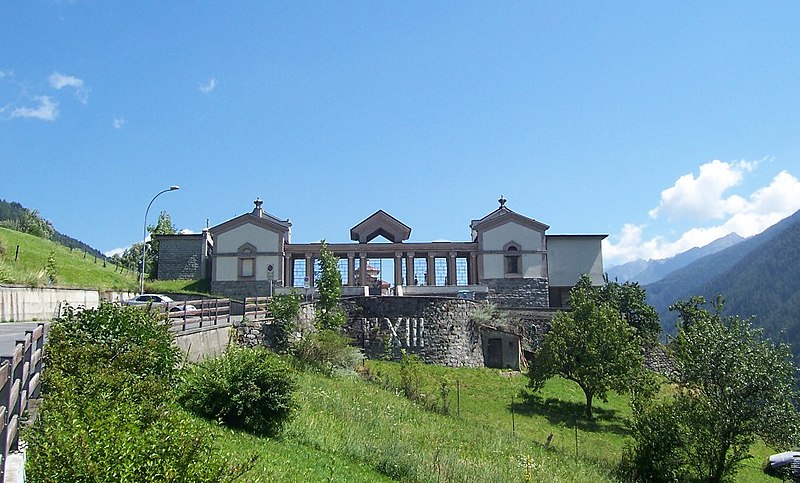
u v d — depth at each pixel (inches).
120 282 2175.2
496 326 1716.3
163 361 548.7
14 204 4913.9
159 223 3373.5
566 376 1337.4
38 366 390.9
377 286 2340.1
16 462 276.2
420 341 1610.5
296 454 591.8
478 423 1046.4
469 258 2383.1
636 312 1984.5
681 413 947.3
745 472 1113.4
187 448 304.2
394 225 2384.4
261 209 2635.3
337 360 1253.1
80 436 279.3
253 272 2269.9
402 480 626.5
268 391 646.5
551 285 2329.0
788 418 924.0
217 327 1050.1
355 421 811.4
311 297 1744.6
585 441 1107.9
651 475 926.4
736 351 967.6
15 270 1437.0
